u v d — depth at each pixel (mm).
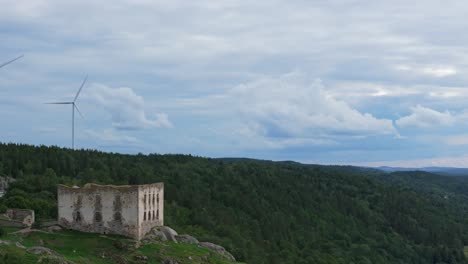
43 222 194250
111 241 176875
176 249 183000
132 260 167625
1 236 169250
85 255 165625
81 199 185500
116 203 182625
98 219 184250
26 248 159000
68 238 177625
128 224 181625
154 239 185750
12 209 198125
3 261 144375
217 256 193250
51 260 150625
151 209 190875
